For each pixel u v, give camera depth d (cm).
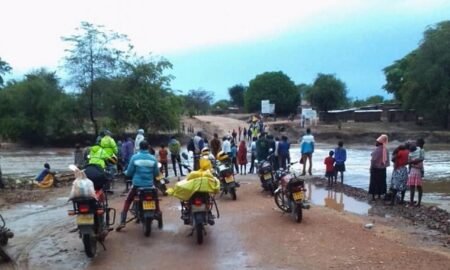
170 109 6025
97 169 996
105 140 1468
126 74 5994
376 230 1104
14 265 851
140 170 1030
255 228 1080
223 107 11906
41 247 965
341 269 793
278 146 1980
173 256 883
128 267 826
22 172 3106
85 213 858
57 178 2002
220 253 897
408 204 1504
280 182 1272
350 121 7481
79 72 5891
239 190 1700
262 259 854
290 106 9588
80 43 5872
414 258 857
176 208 1341
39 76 7069
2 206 1440
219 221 1157
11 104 6350
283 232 1041
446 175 2525
